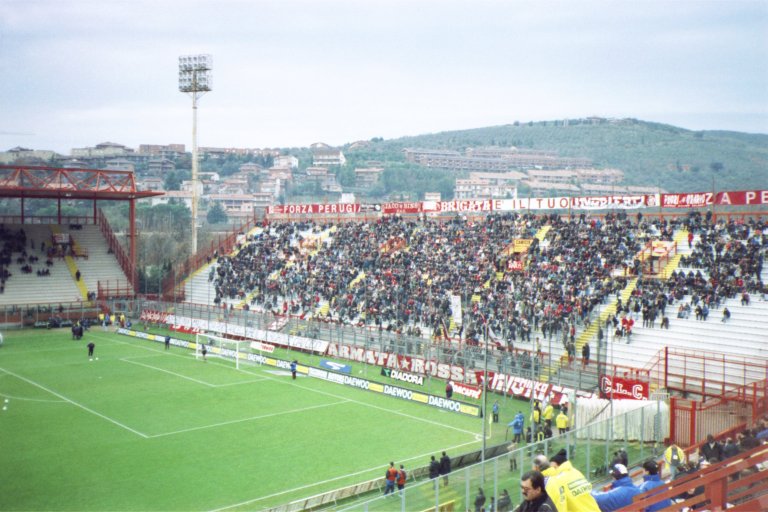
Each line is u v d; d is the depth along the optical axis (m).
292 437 47.62
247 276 96.56
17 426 49.16
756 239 66.94
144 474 39.91
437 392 59.88
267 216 118.62
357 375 65.75
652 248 70.50
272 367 71.94
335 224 105.00
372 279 86.00
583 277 70.69
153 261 148.12
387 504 26.61
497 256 80.81
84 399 57.03
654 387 53.84
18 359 72.75
